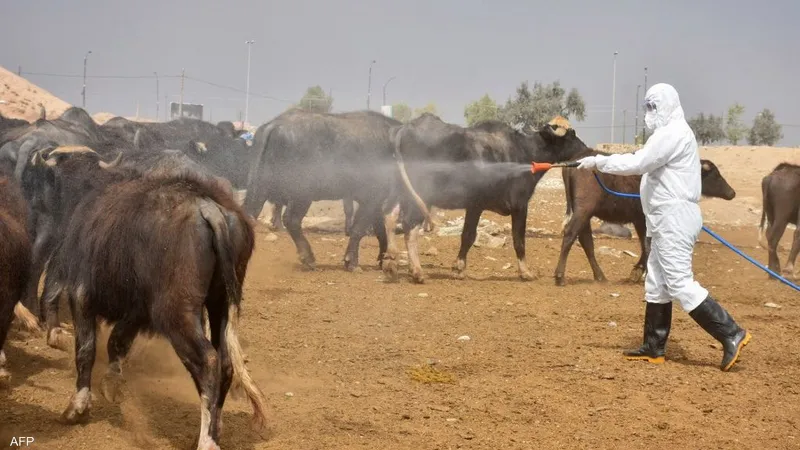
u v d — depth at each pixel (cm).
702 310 919
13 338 998
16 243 692
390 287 1372
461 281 1470
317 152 1520
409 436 702
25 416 732
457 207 1478
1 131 1311
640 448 689
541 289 1410
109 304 686
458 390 829
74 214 730
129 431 705
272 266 1552
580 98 6069
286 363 908
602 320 1161
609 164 945
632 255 1872
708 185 1642
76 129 1216
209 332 682
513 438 703
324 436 696
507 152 1488
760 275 1677
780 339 1080
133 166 890
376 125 1582
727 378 893
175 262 627
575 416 760
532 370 902
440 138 1442
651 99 938
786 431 738
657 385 861
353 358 934
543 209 2802
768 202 1689
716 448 693
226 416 739
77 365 709
